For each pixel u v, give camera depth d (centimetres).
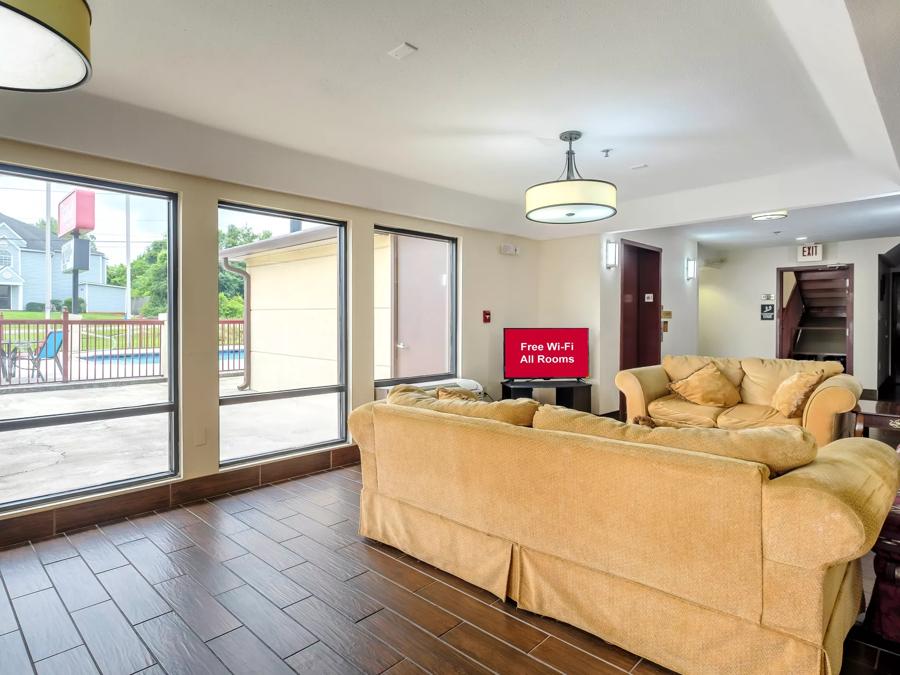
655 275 707
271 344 437
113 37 228
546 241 642
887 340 917
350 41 231
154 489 341
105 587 243
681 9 204
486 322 575
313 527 313
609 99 290
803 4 171
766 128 334
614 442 194
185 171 337
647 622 185
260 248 427
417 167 421
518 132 343
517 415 233
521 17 211
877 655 192
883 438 532
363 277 452
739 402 493
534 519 215
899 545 193
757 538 162
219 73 262
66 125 283
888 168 353
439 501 253
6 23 142
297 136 350
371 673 183
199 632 208
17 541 291
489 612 221
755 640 163
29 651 197
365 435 290
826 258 845
